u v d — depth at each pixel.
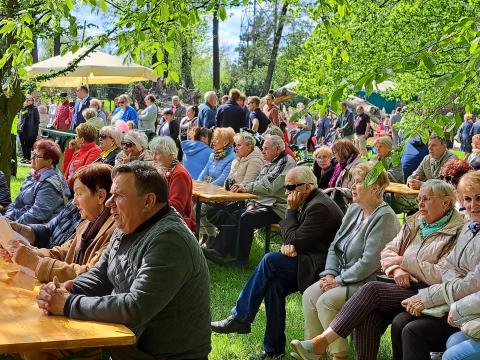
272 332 5.04
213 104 15.06
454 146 25.84
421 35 10.62
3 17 6.68
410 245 4.37
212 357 5.04
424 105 4.08
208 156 9.52
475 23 3.25
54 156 6.21
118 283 3.38
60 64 14.85
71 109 18.25
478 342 3.57
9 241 4.18
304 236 4.99
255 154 8.24
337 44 5.48
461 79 3.14
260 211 7.72
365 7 10.92
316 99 3.40
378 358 4.99
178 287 3.21
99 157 7.81
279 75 46.50
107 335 2.84
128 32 5.77
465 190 4.00
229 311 6.10
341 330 4.22
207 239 8.10
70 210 5.17
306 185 5.16
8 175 8.15
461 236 4.07
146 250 3.25
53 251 4.45
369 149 21.78
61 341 2.73
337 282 4.68
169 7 5.28
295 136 20.42
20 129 16.55
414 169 8.94
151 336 3.28
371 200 4.72
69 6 5.41
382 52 10.57
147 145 6.93
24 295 3.45
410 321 4.04
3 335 2.77
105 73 14.97
